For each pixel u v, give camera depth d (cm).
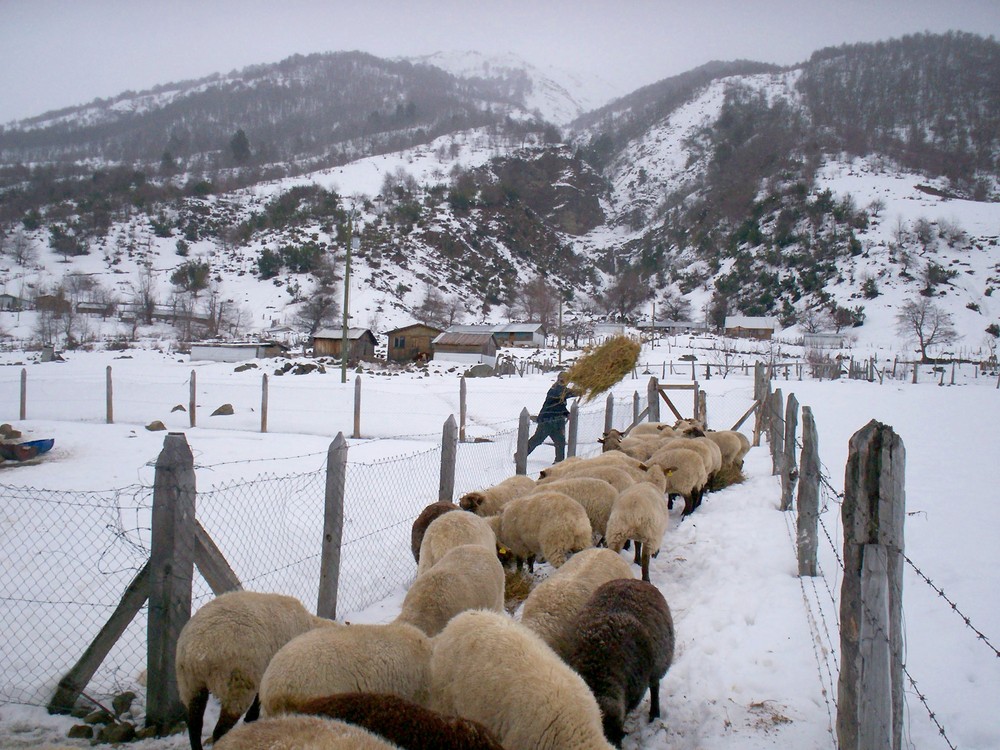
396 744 311
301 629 446
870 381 3791
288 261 9244
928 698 421
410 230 11575
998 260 9031
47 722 440
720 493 1074
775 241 11094
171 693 443
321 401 2241
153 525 443
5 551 717
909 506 837
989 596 550
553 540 690
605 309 10944
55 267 8725
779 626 548
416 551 722
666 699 477
